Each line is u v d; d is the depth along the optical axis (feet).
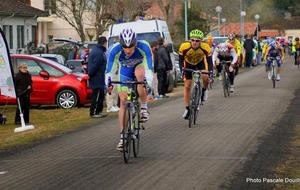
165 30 87.76
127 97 35.53
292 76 112.47
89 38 171.73
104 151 39.50
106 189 29.07
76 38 188.44
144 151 38.55
